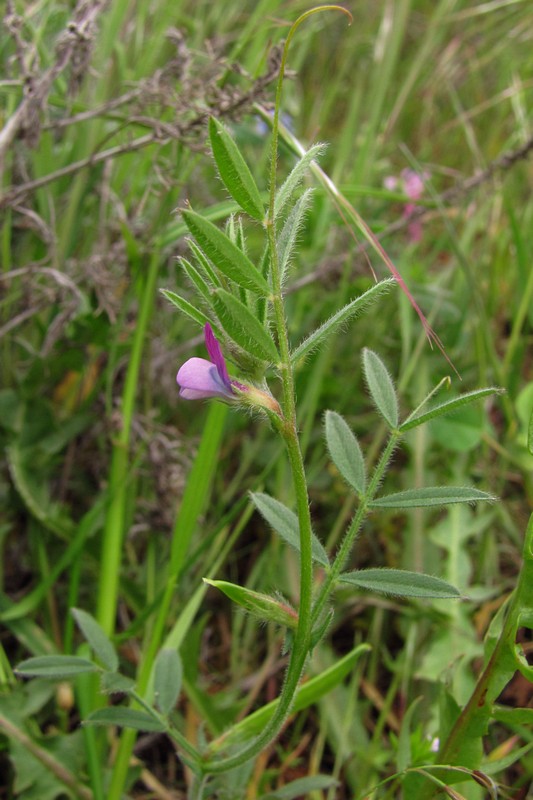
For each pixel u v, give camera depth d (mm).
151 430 524
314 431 604
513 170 828
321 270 628
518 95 825
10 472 503
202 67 570
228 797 388
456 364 652
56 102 509
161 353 553
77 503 546
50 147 535
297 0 682
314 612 326
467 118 851
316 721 479
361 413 635
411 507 328
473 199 734
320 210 664
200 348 603
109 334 503
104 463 522
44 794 416
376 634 499
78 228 548
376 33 958
